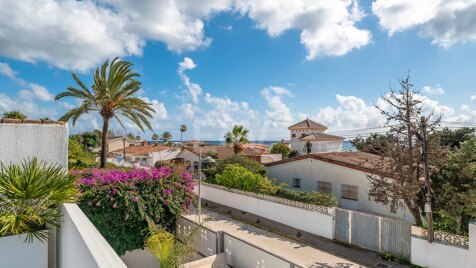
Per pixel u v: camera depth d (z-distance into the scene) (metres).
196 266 8.21
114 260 2.79
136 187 9.10
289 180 20.25
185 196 10.16
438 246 9.24
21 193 4.86
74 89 20.80
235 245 8.78
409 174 10.80
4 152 5.82
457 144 20.62
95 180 8.61
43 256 5.00
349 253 10.91
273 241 12.23
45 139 6.30
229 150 38.16
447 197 10.66
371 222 11.21
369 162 17.16
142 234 8.87
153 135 84.94
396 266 9.80
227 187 18.89
